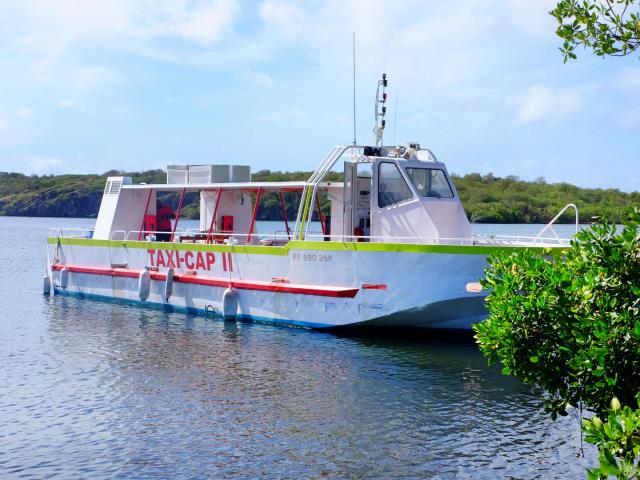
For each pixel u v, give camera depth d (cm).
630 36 734
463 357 1764
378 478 1077
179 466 1115
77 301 2750
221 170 2555
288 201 4097
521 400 1437
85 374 1633
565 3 768
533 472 1102
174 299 2425
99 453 1166
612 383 760
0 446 1198
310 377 1591
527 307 861
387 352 1808
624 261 799
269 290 2105
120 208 2742
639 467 596
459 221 1972
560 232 5478
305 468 1108
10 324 2252
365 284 1886
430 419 1323
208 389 1505
